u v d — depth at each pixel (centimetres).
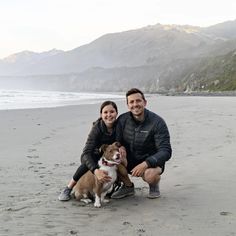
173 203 487
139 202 496
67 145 944
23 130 1248
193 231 393
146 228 403
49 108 2302
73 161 756
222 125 1249
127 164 527
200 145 889
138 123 504
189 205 477
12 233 393
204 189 543
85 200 499
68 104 3031
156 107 2347
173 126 1250
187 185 566
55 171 671
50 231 398
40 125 1390
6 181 602
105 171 467
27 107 2552
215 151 812
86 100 4100
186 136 1027
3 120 1557
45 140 1030
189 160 734
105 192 491
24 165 720
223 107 2231
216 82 8138
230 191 528
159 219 430
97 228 406
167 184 577
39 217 441
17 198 515
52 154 830
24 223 422
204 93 6894
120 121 512
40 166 712
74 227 409
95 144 502
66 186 569
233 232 389
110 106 495
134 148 511
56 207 479
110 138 510
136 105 486
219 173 627
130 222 422
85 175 491
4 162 747
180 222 419
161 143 501
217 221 420
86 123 1446
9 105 2845
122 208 473
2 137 1090
